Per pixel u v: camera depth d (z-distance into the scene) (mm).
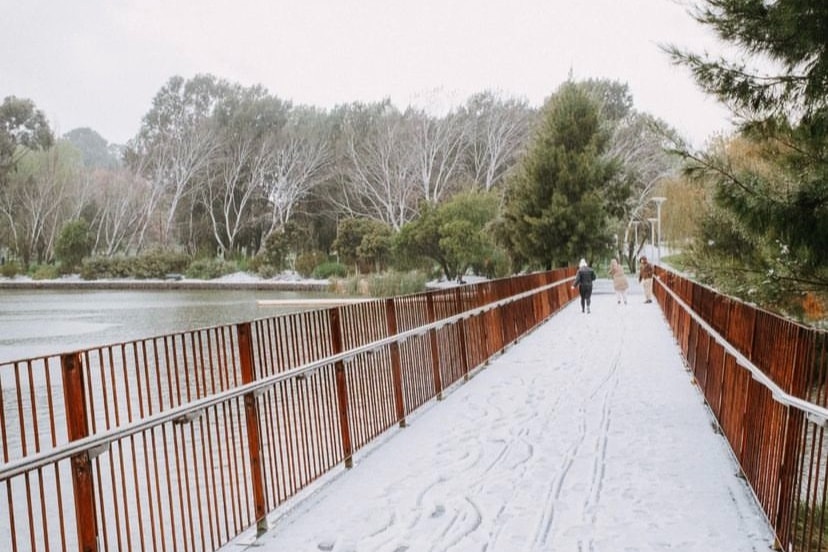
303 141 80688
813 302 10812
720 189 8898
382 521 5395
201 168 82750
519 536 5035
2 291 61625
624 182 42250
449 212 47844
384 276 46594
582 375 11789
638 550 4742
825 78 8156
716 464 6715
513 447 7434
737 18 8664
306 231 67562
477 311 12359
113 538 6508
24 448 3402
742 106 8812
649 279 29688
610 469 6598
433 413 9203
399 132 73125
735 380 6820
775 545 4715
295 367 6023
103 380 3963
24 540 6652
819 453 3910
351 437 7184
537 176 40281
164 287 61969
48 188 83000
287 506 5836
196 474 4641
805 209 8453
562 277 27938
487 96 77125
